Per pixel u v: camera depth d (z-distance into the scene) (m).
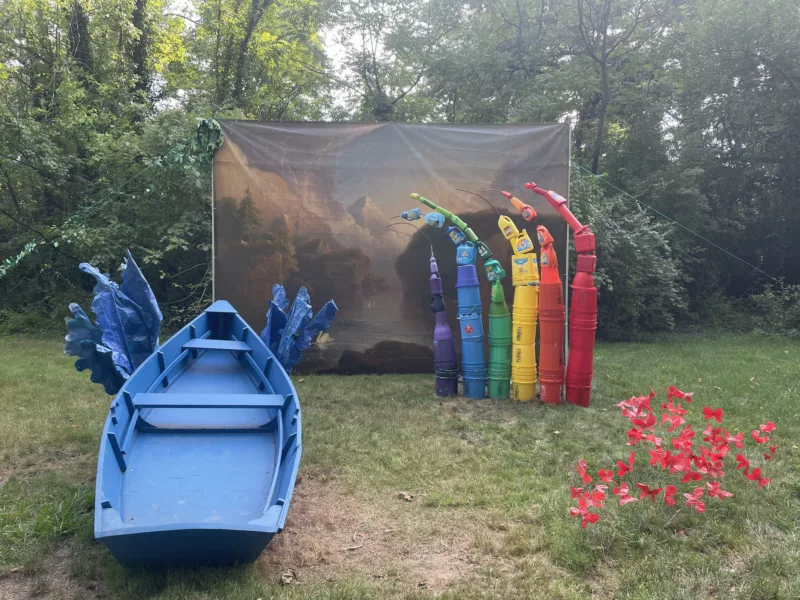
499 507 4.45
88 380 8.70
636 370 9.80
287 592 3.30
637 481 4.84
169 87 19.44
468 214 9.05
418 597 3.26
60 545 3.90
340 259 9.23
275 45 19.91
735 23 16.47
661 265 14.38
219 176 9.09
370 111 22.58
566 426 6.48
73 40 16.97
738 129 18.30
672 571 3.52
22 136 14.20
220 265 9.11
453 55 19.75
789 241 18.62
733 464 5.12
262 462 4.14
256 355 5.86
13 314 15.14
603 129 17.75
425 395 7.93
